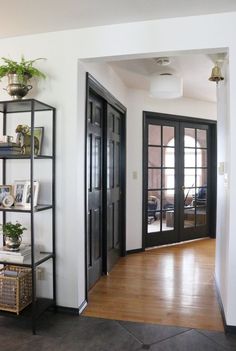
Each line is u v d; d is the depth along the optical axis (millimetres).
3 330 2258
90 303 2719
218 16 2209
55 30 2488
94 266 3184
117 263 3891
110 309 2604
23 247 2396
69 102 2480
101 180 3436
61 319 2424
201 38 2236
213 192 5305
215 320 2428
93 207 3150
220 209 2916
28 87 2408
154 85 3627
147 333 2227
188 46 2258
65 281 2512
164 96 3732
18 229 2375
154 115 4570
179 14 2225
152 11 2180
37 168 2557
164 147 4816
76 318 2441
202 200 5285
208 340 2141
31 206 2164
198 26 2242
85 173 2650
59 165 2502
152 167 4691
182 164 4992
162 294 2920
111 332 2234
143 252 4426
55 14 2229
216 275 3193
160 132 4770
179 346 2066
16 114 2609
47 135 2527
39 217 2561
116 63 3266
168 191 4891
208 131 5289
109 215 3609
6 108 2447
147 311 2570
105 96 3221
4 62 2602
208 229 5320
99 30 2422
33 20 2318
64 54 2492
